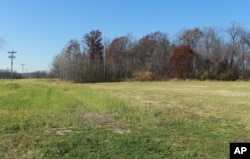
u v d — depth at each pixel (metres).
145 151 8.38
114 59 95.06
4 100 21.27
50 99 22.48
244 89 41.25
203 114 15.76
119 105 19.08
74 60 88.75
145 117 14.45
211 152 8.37
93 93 30.77
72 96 25.94
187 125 12.49
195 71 85.25
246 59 81.31
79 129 11.31
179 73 87.56
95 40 98.62
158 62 92.94
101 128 11.59
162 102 22.22
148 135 10.30
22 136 9.99
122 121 13.41
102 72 88.75
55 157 7.80
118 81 86.06
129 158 7.79
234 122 13.33
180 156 7.99
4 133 10.48
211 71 81.81
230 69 81.81
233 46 83.00
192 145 9.08
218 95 30.12
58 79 91.38
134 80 86.69
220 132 11.07
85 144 8.98
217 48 85.69
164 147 8.77
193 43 90.44
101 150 8.41
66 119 13.52
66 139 9.50
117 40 97.88
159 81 82.44
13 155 7.92
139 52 96.62
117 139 9.55
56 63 99.94
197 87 48.75
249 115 15.46
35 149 8.44
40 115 14.55
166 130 11.39
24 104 19.00
